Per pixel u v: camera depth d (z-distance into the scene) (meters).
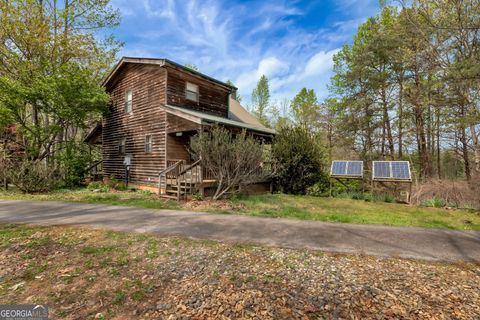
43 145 13.33
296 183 11.44
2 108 11.29
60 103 12.27
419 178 14.74
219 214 6.71
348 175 10.70
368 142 17.45
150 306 2.49
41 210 7.00
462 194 8.73
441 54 11.59
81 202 8.41
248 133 11.38
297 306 2.51
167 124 11.57
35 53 13.38
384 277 3.15
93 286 2.87
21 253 3.81
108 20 16.48
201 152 9.09
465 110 11.28
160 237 4.62
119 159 14.59
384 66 16.06
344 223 5.86
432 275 3.22
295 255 3.85
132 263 3.50
